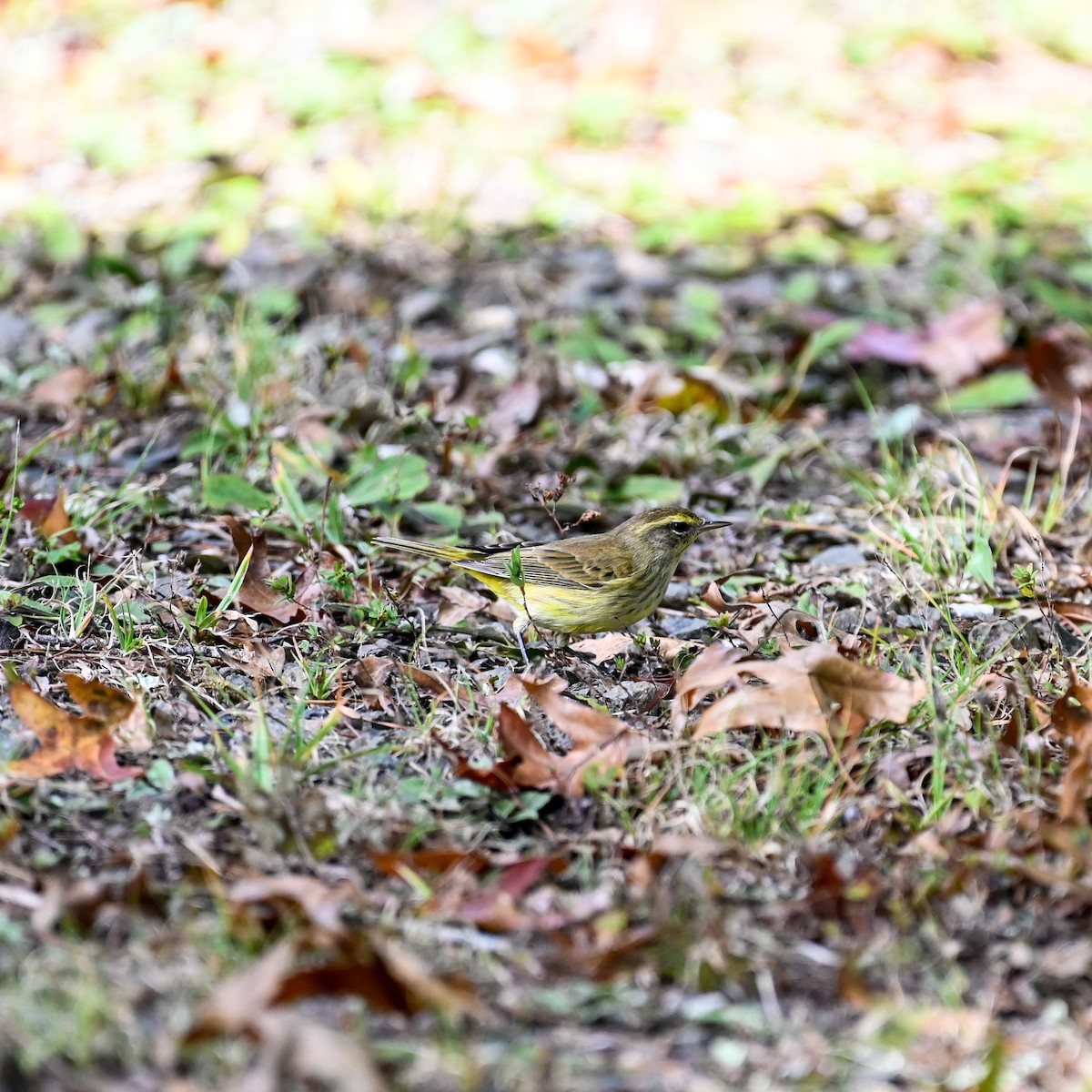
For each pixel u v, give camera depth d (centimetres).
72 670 1005
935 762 870
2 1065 630
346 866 805
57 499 1196
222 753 877
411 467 1293
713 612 1198
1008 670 1037
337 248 2041
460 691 998
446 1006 680
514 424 1502
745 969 732
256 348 1563
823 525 1351
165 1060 646
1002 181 2347
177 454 1425
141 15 2792
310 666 1026
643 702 1018
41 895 759
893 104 2638
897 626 1118
